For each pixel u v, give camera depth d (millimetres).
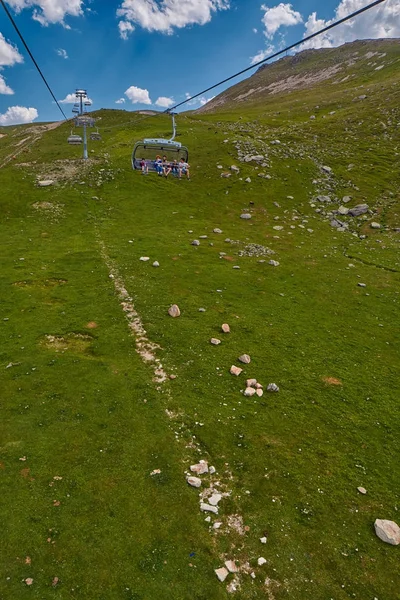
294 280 36344
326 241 48219
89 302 28922
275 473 15328
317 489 14742
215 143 81875
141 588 10969
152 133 96375
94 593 10773
